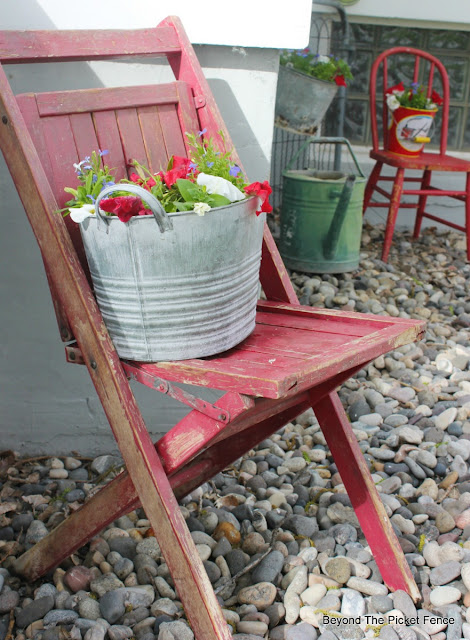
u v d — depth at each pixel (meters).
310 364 1.16
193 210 1.12
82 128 1.38
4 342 1.85
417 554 1.66
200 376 1.17
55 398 1.92
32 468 1.93
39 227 1.24
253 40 1.72
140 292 1.17
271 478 1.96
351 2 3.89
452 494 1.91
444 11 3.95
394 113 3.55
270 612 1.46
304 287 3.15
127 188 1.10
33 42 1.34
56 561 1.49
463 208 4.20
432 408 2.34
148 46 1.52
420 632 1.42
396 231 4.16
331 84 3.13
